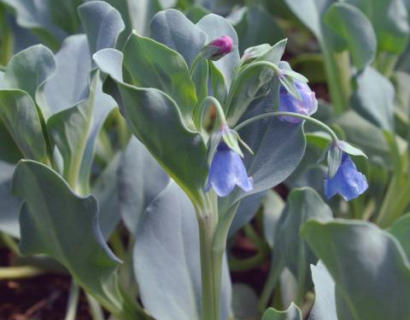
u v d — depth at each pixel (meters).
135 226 0.39
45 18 0.45
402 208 0.42
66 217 0.34
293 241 0.37
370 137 0.46
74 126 0.35
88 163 0.37
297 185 0.41
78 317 0.43
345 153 0.32
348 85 0.47
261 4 0.54
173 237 0.37
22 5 0.46
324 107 0.47
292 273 0.37
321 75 0.56
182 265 0.37
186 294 0.36
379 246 0.30
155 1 0.43
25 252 0.36
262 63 0.31
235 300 0.41
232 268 0.44
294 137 0.33
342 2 0.44
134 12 0.42
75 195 0.34
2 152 0.38
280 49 0.32
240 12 0.45
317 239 0.30
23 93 0.34
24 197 0.35
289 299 0.40
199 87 0.32
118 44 0.42
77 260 0.35
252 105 0.34
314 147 0.42
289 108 0.32
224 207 0.33
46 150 0.36
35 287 0.44
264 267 0.45
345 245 0.30
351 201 0.42
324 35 0.45
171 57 0.31
